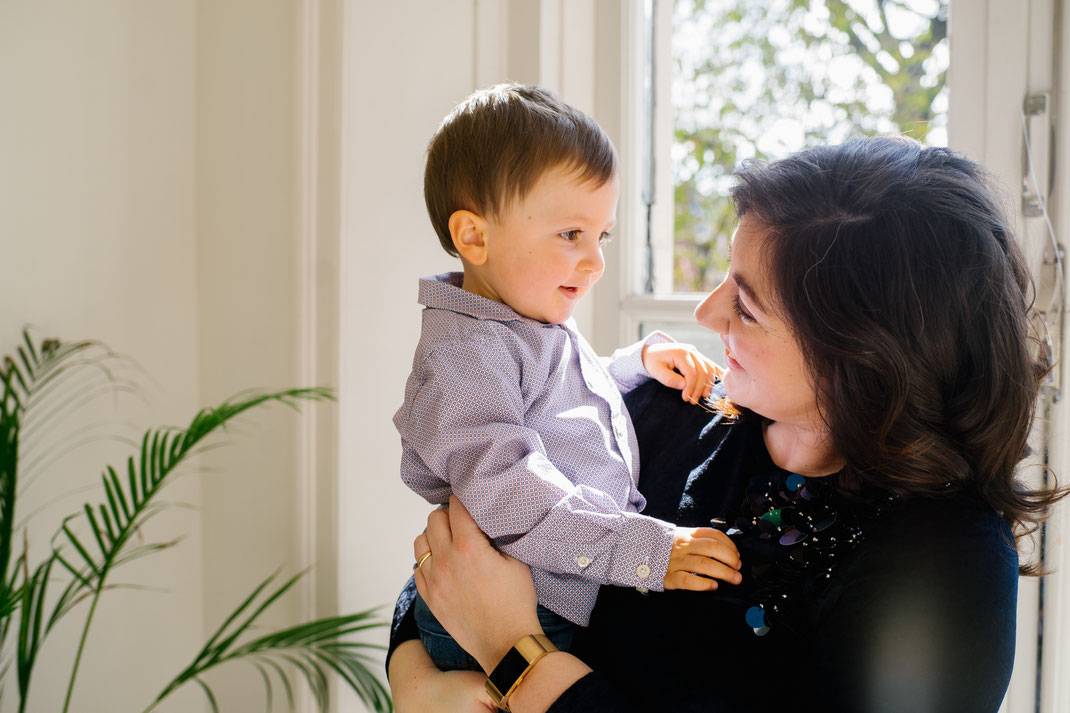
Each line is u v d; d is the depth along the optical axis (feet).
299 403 5.48
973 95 4.24
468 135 3.50
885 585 2.65
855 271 2.68
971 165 2.86
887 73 4.63
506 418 3.22
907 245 2.65
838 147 2.95
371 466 5.49
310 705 5.61
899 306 2.65
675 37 5.55
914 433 2.67
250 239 6.01
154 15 6.31
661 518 3.34
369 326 5.42
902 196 2.71
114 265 6.21
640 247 5.70
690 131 5.49
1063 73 4.00
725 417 3.46
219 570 6.45
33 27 5.75
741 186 3.07
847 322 2.67
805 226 2.78
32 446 5.87
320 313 5.41
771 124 5.12
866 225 2.69
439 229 3.77
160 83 6.38
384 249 5.47
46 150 5.86
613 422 3.58
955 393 2.73
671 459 3.52
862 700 2.63
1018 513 2.80
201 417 5.16
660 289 5.67
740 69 5.24
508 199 3.40
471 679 3.21
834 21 4.82
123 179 6.23
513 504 3.02
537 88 3.67
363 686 5.27
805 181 2.86
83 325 6.08
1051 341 4.01
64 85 5.91
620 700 2.72
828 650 2.70
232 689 6.28
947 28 4.39
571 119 3.47
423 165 5.61
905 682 2.58
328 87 5.27
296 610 5.59
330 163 5.28
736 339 3.05
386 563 5.61
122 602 6.28
